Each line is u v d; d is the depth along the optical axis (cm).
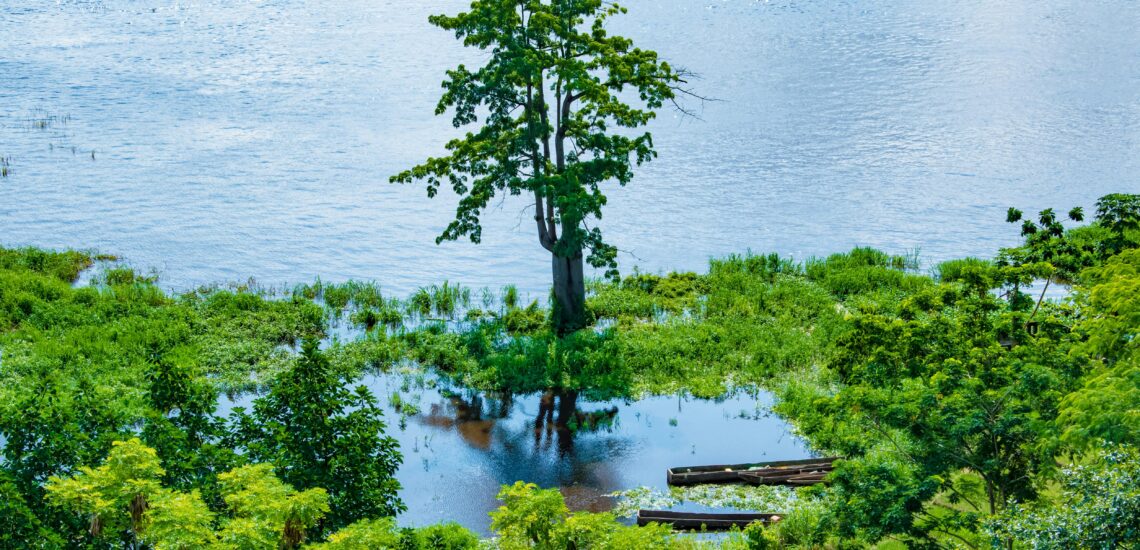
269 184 7000
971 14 12719
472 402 3794
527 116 4338
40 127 8281
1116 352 2412
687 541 2767
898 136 7850
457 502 3069
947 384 2283
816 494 2970
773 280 4978
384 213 6469
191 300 4612
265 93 9662
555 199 4122
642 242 5825
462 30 4238
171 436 2145
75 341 4016
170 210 6378
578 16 4416
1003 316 2697
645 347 4141
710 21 12888
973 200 6341
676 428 3575
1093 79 9300
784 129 8212
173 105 9162
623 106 4356
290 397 2278
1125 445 1850
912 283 4725
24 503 1875
